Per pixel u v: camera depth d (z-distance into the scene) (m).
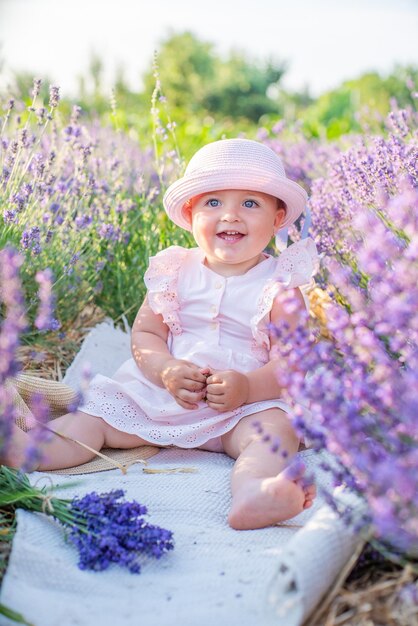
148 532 1.73
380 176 2.78
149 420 2.44
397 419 1.60
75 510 1.82
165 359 2.51
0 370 1.58
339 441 1.52
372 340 1.63
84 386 1.75
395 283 1.59
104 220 3.54
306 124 7.48
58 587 1.61
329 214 3.21
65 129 3.30
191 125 8.63
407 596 1.45
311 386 1.61
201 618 1.49
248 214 2.54
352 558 1.54
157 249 3.63
